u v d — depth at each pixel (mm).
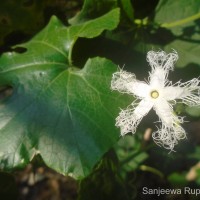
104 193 169
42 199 292
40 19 171
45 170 297
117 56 158
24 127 137
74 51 154
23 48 155
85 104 138
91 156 132
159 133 144
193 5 163
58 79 142
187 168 260
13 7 169
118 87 139
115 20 145
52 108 138
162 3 163
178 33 165
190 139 266
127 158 229
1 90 181
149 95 141
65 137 135
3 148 135
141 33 163
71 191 295
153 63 144
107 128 135
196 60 162
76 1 178
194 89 143
